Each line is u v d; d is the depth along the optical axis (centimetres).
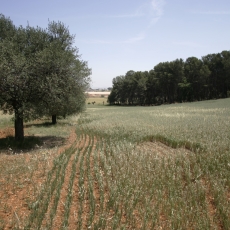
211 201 862
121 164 1182
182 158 1306
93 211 748
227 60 8225
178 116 3512
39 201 806
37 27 1895
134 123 2808
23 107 1702
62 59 1778
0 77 1569
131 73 12012
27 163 1273
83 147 1739
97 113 5162
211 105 5788
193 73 9000
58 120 3950
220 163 1184
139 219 729
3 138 2073
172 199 807
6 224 695
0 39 1814
